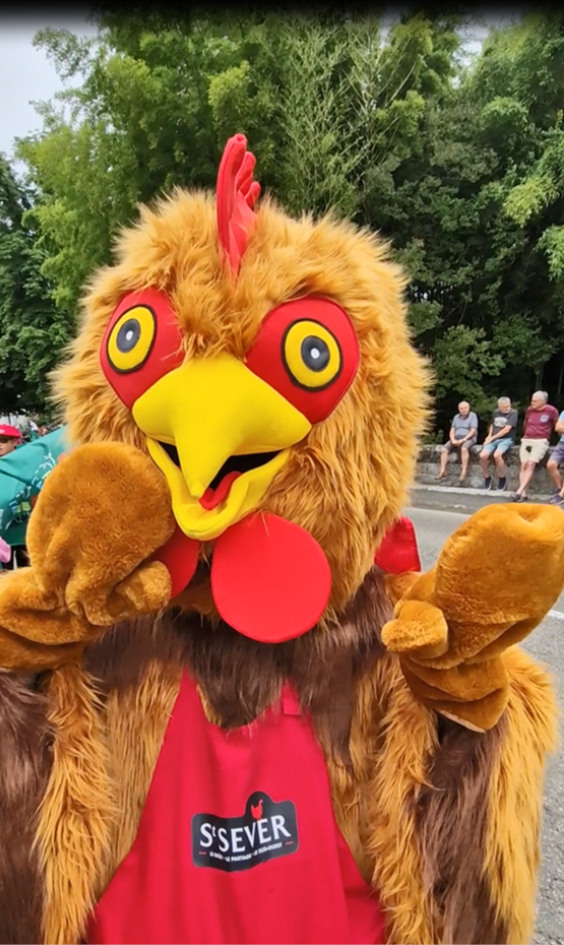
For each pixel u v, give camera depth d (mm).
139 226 986
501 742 869
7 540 2230
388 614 956
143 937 887
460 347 12562
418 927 885
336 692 925
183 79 10422
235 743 904
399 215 12352
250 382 799
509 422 9047
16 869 860
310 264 851
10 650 833
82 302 1027
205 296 797
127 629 945
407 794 890
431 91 12438
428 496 8805
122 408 892
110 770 932
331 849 904
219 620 931
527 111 12250
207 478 772
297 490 861
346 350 853
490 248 12969
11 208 20906
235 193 887
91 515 745
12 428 4070
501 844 863
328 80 10742
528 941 948
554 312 13078
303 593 832
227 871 878
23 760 858
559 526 735
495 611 747
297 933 883
